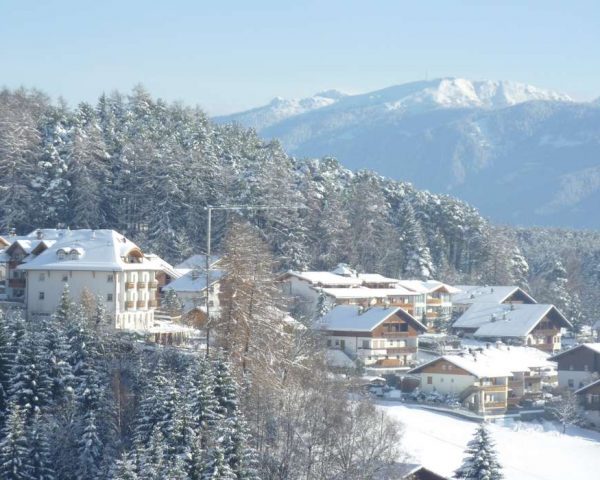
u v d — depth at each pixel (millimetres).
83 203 172625
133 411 86188
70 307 105000
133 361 96625
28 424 82750
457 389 141750
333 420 85812
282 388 91625
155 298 134750
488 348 159250
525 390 152125
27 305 129500
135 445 75875
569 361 154250
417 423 122062
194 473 71500
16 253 137750
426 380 144125
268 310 95875
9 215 168625
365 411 92000
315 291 171875
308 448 83500
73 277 128125
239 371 89875
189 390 79000
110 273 127250
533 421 140250
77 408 84875
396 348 156875
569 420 138125
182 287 140250
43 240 137250
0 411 85000
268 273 97625
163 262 152500
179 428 73625
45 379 85938
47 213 170625
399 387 145375
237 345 92312
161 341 126250
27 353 86438
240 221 170750
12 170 170625
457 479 82125
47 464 77750
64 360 88812
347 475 82000
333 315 160250
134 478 67250
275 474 81062
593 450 123250
